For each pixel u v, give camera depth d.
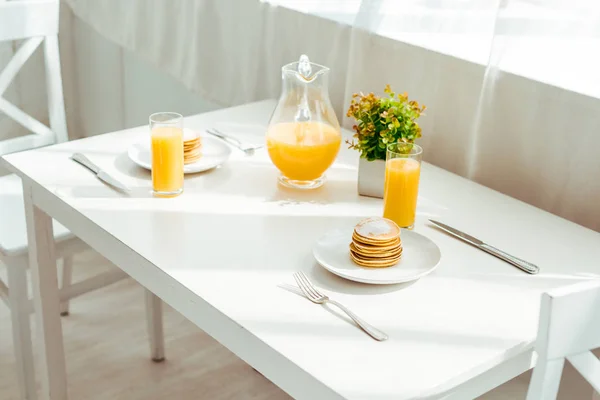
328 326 1.14
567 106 1.57
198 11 2.39
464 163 1.80
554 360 1.02
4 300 1.91
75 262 2.65
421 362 1.07
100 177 1.57
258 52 2.27
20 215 1.97
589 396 1.67
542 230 1.46
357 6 2.03
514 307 1.20
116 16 2.77
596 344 1.03
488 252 1.36
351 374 1.04
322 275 1.27
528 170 1.68
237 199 1.51
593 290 1.00
